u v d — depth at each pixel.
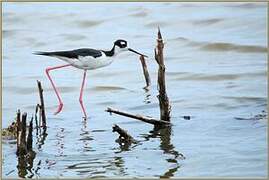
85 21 24.94
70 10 26.47
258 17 24.14
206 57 20.69
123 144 12.98
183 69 19.38
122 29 24.05
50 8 26.89
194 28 23.78
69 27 24.55
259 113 14.78
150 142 13.03
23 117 12.18
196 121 14.41
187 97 16.62
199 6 26.22
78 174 11.32
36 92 17.75
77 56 16.08
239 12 24.91
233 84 17.72
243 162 11.57
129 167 11.58
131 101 16.64
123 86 18.27
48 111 15.96
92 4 27.39
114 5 27.08
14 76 19.14
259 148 12.27
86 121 14.91
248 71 18.77
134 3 27.11
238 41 21.69
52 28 24.48
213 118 14.59
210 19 24.34
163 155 12.17
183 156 12.06
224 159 11.77
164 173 11.22
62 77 19.25
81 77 19.27
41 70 19.88
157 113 15.33
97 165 11.76
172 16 25.19
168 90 17.50
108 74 19.56
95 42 22.59
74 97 17.36
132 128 14.13
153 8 26.31
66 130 14.17
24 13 26.09
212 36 22.55
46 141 13.34
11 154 12.41
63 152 12.55
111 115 15.38
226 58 20.41
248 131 13.41
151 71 19.59
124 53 21.41
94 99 17.09
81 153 12.48
